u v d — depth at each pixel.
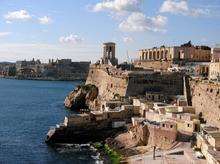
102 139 140.50
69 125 140.38
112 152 123.12
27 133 158.88
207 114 141.25
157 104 151.00
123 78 188.00
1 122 186.25
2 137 150.88
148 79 181.75
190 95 163.88
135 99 162.50
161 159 105.75
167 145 118.38
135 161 107.81
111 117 146.62
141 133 126.88
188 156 104.00
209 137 104.56
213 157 91.06
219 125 130.00
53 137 139.88
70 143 139.12
